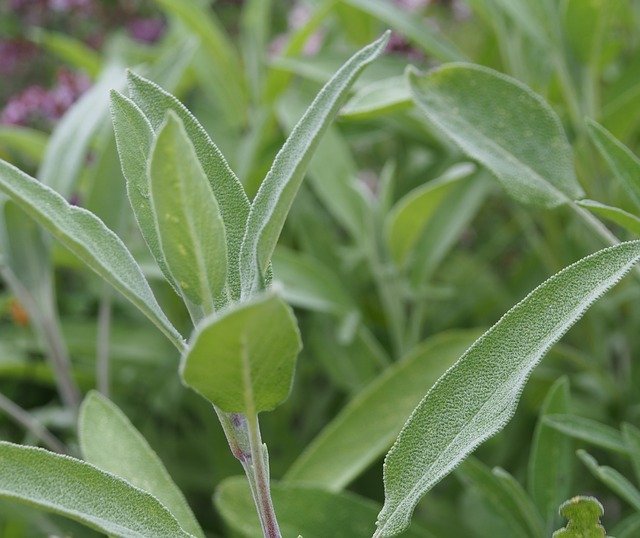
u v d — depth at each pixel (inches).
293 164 11.1
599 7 17.2
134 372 23.3
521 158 13.8
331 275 20.5
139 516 11.2
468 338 16.6
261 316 9.5
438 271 25.1
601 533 11.7
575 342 22.7
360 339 22.4
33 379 24.1
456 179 17.8
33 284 18.7
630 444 13.8
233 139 26.0
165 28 35.3
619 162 13.2
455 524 18.2
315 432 22.8
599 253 11.1
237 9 37.8
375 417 16.4
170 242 10.2
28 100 27.8
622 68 24.2
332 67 22.2
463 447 11.1
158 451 22.7
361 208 21.7
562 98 20.3
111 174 19.0
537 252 23.7
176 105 12.0
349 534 14.4
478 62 22.3
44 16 35.7
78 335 23.1
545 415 13.9
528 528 14.4
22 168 28.2
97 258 10.8
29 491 11.0
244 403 10.3
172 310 23.3
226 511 14.8
